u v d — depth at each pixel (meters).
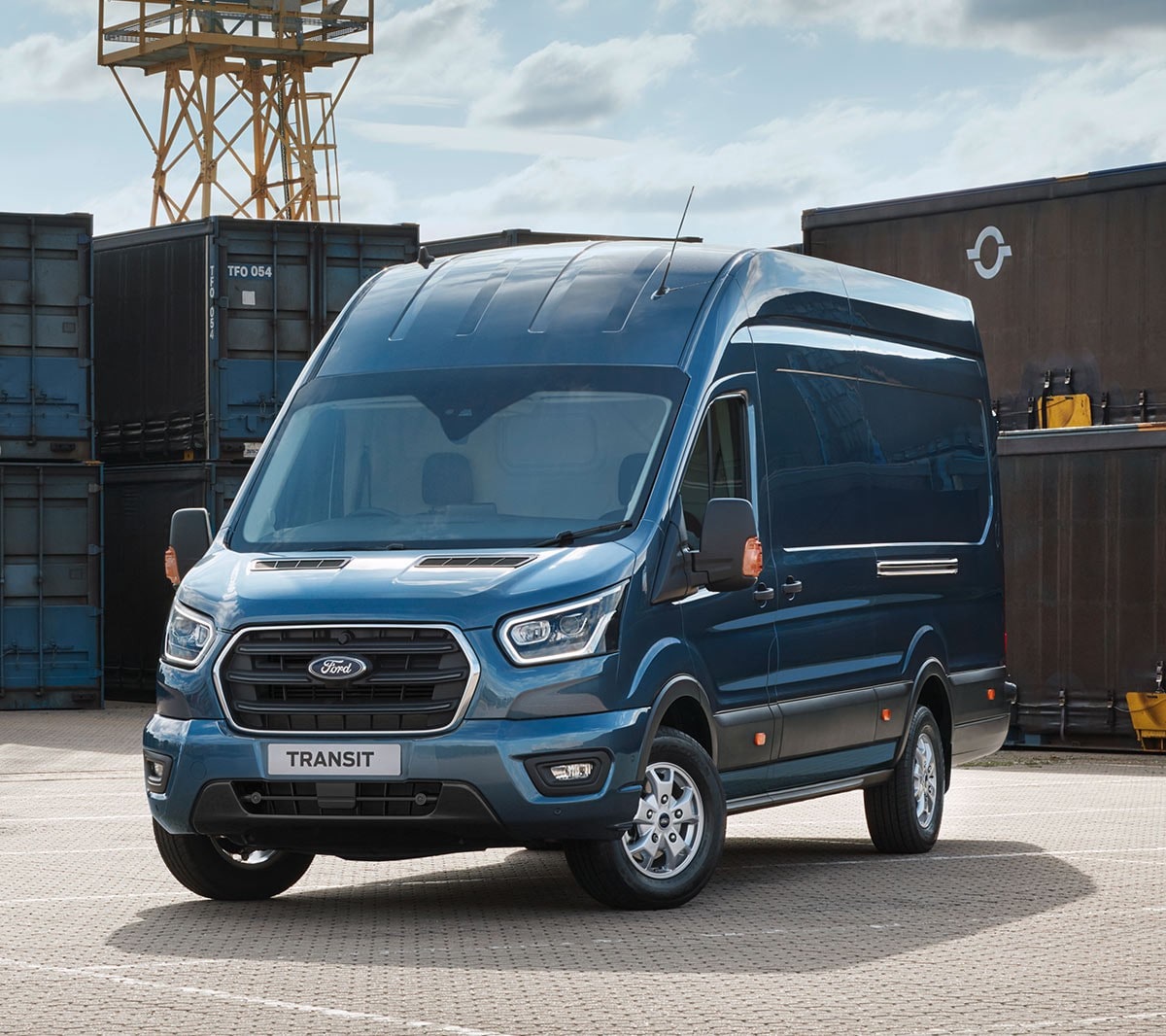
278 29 42.06
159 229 24.25
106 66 42.97
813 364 10.40
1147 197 19.36
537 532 8.68
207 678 8.43
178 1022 6.23
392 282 10.02
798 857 11.08
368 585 8.34
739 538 8.73
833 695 10.26
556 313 9.45
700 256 9.82
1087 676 18.81
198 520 9.35
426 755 8.11
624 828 8.41
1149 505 18.55
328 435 9.29
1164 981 7.01
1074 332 19.73
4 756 18.27
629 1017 6.32
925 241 20.61
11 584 22.86
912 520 11.44
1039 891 9.45
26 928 8.27
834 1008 6.47
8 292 22.91
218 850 9.13
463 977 7.04
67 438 23.03
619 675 8.37
